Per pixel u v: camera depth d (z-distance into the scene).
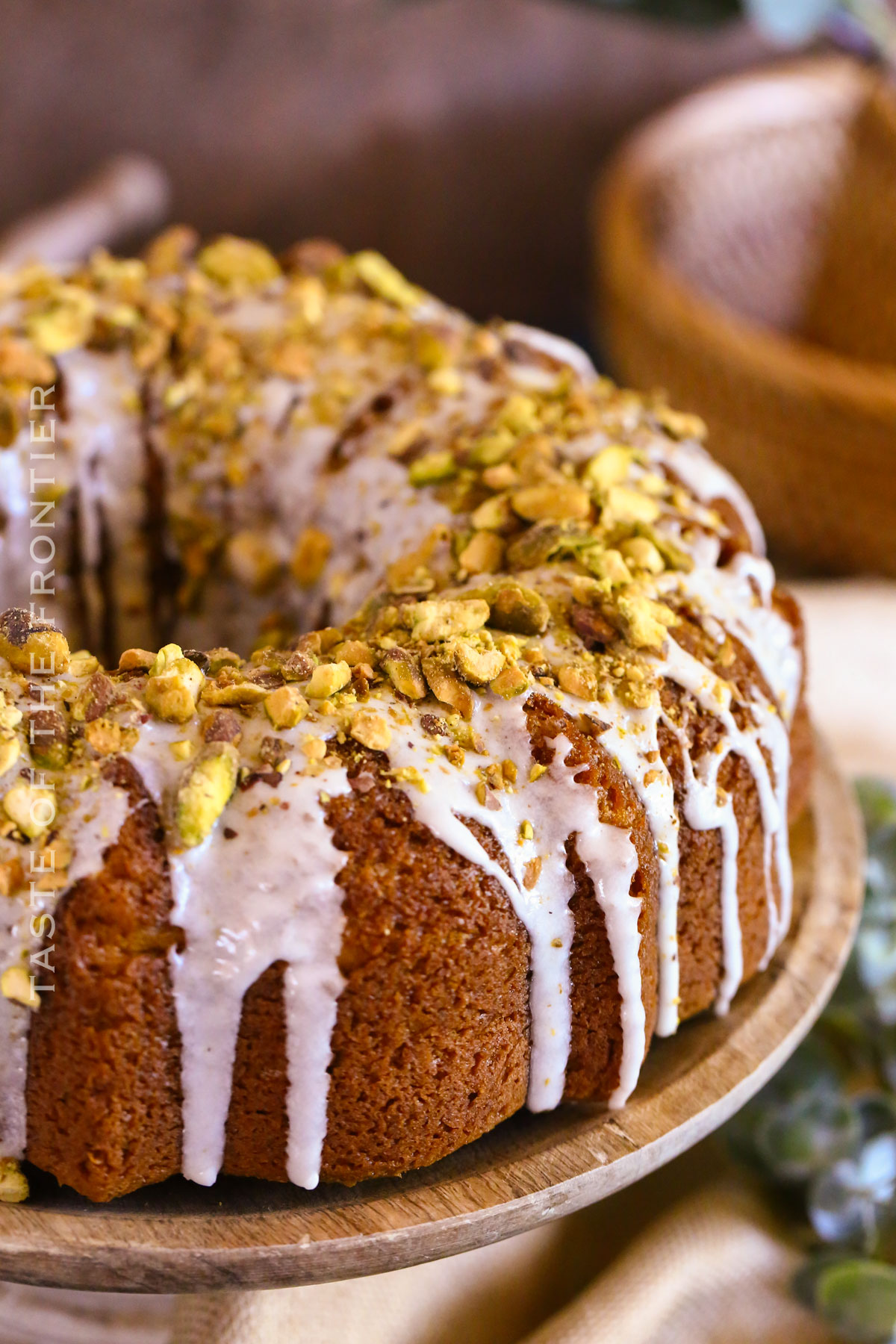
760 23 1.01
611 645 0.56
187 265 0.70
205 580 0.66
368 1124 0.53
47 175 1.21
